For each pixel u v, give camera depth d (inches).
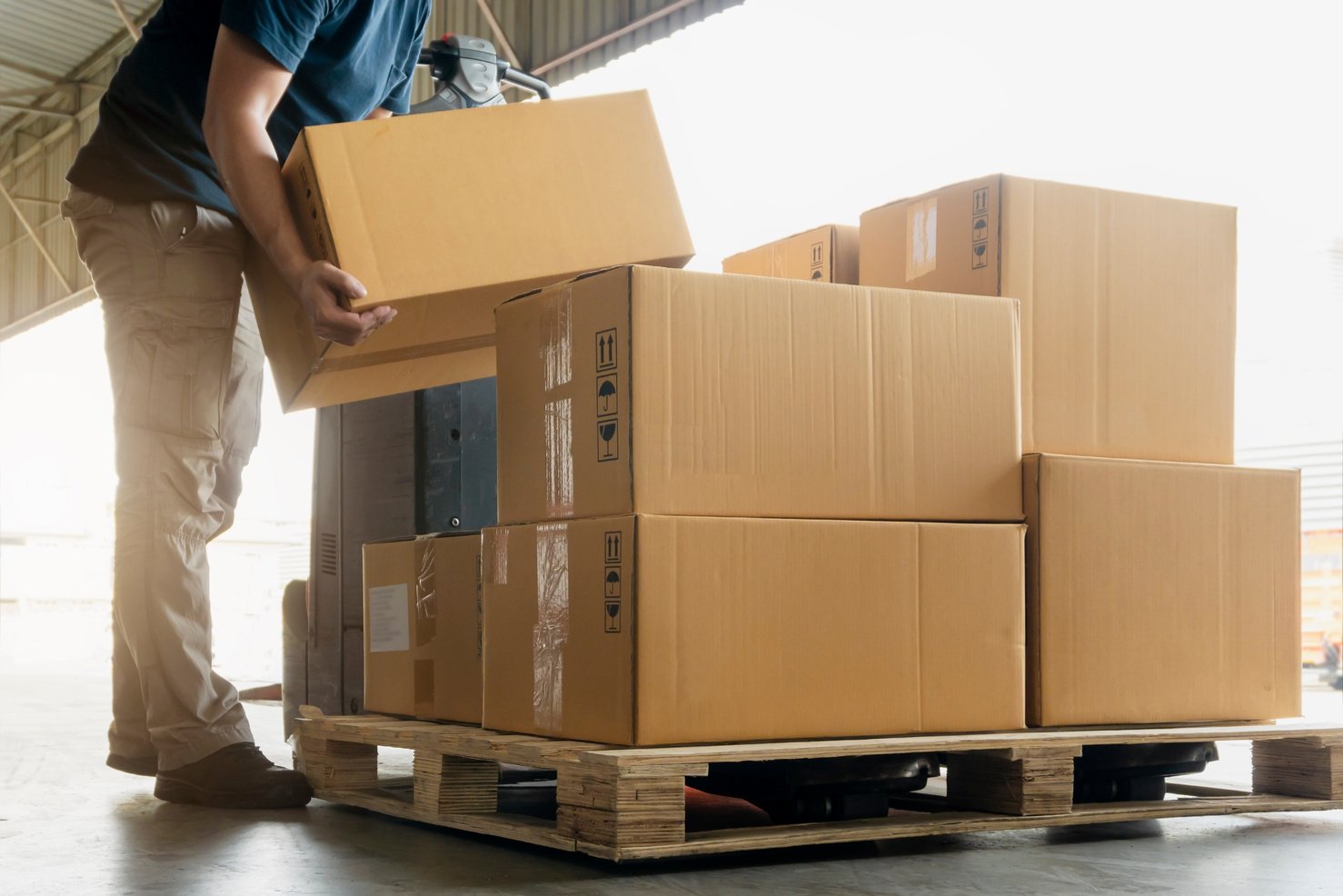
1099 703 68.8
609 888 52.3
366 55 78.7
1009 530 66.7
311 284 61.9
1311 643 306.7
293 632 107.4
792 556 60.5
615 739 57.2
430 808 65.6
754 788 66.6
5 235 597.0
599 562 58.8
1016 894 51.8
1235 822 72.9
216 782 75.7
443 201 64.8
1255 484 75.2
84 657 535.2
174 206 76.4
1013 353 68.7
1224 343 79.2
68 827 68.5
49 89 535.5
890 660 62.7
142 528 76.1
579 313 61.2
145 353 76.4
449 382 81.1
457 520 94.3
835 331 63.2
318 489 103.8
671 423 58.2
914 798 77.4
